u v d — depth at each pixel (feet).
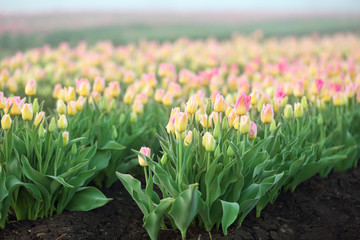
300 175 7.22
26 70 11.48
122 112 8.26
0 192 5.90
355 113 8.45
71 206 6.61
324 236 6.50
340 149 8.02
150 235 5.93
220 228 6.22
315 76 10.66
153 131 7.95
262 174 6.23
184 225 5.80
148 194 5.80
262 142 5.85
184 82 9.62
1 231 6.22
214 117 6.00
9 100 6.36
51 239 6.03
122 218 6.79
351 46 19.92
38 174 6.10
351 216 6.95
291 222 6.71
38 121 6.29
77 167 6.15
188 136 5.78
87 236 6.22
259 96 7.45
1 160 6.08
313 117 7.73
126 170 7.54
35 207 6.43
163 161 5.76
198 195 5.72
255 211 6.75
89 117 7.30
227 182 5.86
